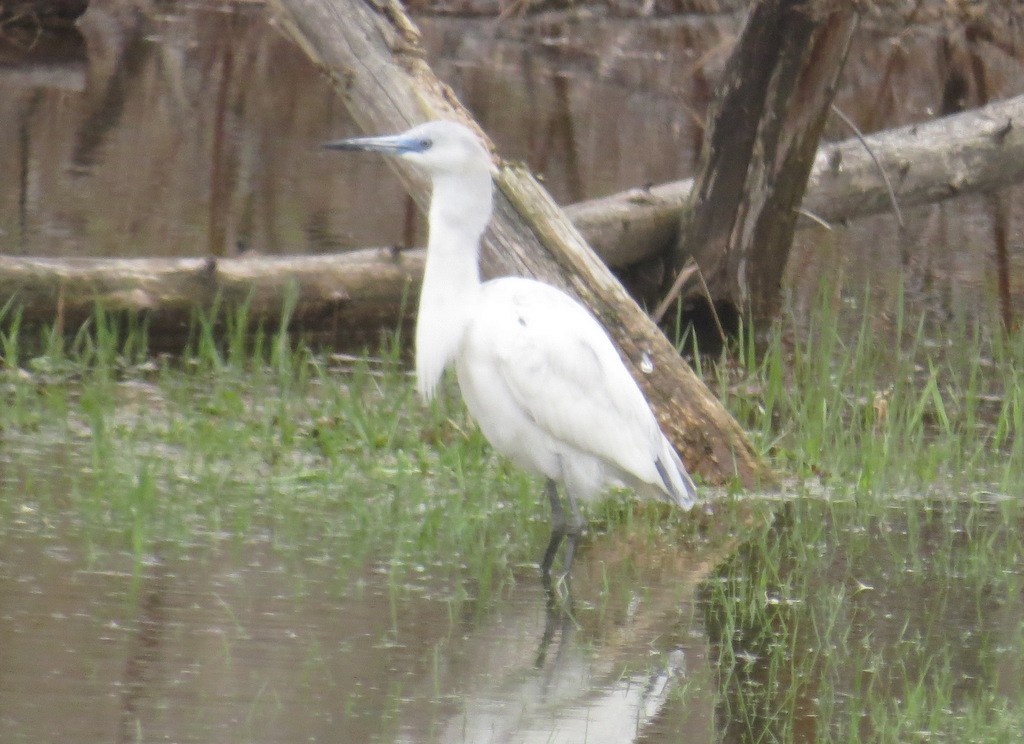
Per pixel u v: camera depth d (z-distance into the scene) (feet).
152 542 29.68
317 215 66.85
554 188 72.69
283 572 28.66
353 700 22.65
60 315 43.68
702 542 33.68
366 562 29.86
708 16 104.94
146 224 62.23
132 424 38.63
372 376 45.62
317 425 39.11
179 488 33.68
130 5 113.39
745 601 29.40
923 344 55.57
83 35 103.09
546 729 22.24
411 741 21.34
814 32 48.08
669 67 103.19
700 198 51.47
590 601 28.86
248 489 34.24
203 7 115.55
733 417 42.88
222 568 28.53
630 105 96.53
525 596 28.86
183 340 46.70
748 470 38.73
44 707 21.30
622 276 54.39
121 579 27.25
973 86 97.25
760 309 52.85
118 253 57.00
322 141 83.41
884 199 56.65
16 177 68.28
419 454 37.58
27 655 23.21
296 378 44.80
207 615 25.84
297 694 22.68
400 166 42.57
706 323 53.57
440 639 25.84
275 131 84.38
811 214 52.65
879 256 69.21
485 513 34.01
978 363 51.49
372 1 42.75
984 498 38.68
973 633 28.32
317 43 42.96
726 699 24.11
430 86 42.50
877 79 100.53
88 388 40.01
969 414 43.50
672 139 88.58
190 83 93.40
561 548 32.48
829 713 23.75
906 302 61.72
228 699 22.25
